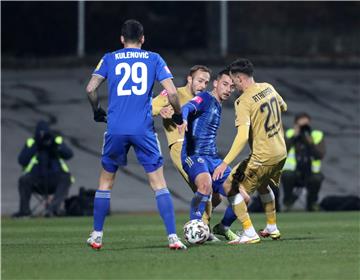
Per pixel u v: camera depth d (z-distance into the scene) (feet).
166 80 93.71
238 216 102.27
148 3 386.52
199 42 389.19
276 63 368.48
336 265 80.69
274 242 103.55
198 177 100.73
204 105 101.91
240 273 76.18
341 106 313.12
